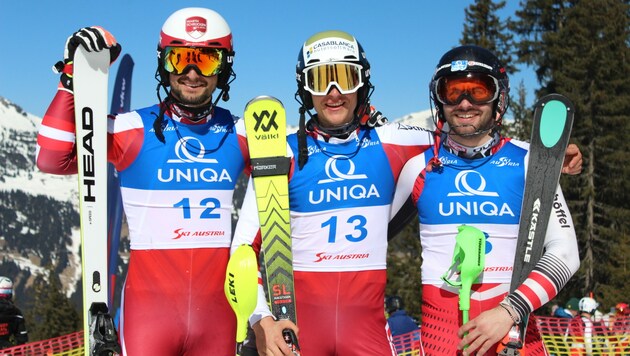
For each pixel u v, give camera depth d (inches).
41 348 314.2
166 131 161.6
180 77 159.0
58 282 1758.1
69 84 156.7
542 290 129.9
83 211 154.3
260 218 146.2
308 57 148.9
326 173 150.7
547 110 141.9
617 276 1127.6
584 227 1264.8
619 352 330.0
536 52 1450.5
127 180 162.4
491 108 141.2
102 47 154.8
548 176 139.1
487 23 1502.2
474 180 142.7
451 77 139.6
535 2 1483.8
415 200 149.3
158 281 159.2
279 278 143.9
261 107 153.2
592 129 1314.0
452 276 141.2
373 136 154.6
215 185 161.9
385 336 153.5
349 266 150.2
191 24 159.0
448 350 140.2
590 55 1346.0
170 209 160.2
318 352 150.4
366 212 151.2
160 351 157.9
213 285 161.2
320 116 151.5
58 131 156.1
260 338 137.2
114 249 253.4
